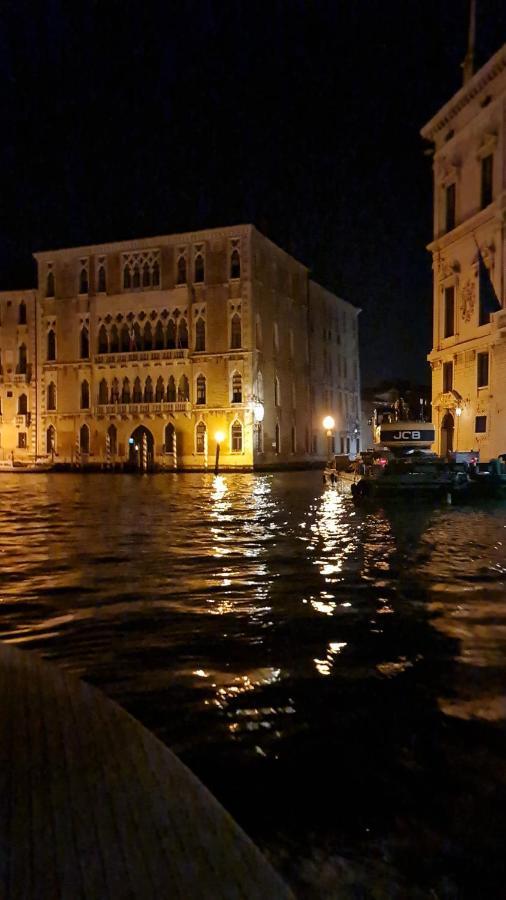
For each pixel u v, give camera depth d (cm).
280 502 2612
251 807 379
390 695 550
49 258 6519
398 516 2017
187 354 6041
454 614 811
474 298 3303
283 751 449
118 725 368
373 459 2964
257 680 589
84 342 6444
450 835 351
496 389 3098
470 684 574
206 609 848
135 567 1156
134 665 633
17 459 6625
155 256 6184
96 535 1608
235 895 227
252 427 5894
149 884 228
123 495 3130
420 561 1189
